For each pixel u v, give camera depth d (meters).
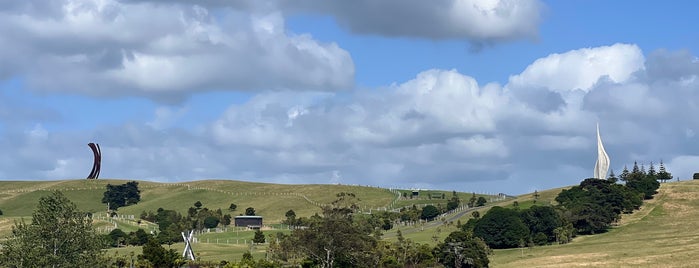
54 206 114.38
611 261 181.88
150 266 177.38
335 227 174.25
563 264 182.50
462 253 187.38
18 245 111.31
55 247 112.69
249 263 172.50
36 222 113.25
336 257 177.00
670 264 172.25
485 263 188.75
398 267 182.25
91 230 117.31
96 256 116.38
